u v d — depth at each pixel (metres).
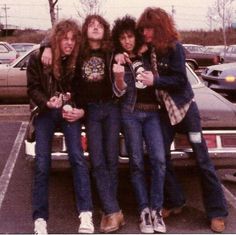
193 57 25.45
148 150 4.44
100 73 4.37
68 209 5.12
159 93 4.41
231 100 12.98
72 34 4.26
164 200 4.80
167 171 4.63
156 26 4.30
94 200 5.25
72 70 4.35
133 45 4.40
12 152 7.48
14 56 22.69
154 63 4.40
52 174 5.21
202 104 5.08
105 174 4.49
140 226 4.52
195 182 5.95
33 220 4.57
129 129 4.43
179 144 4.73
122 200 5.35
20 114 10.95
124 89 4.32
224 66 13.12
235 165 4.84
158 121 4.48
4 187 5.83
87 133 4.47
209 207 4.57
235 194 5.60
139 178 4.49
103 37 4.36
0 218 4.88
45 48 4.30
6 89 11.97
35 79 4.34
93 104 4.42
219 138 4.81
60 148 4.70
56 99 4.25
